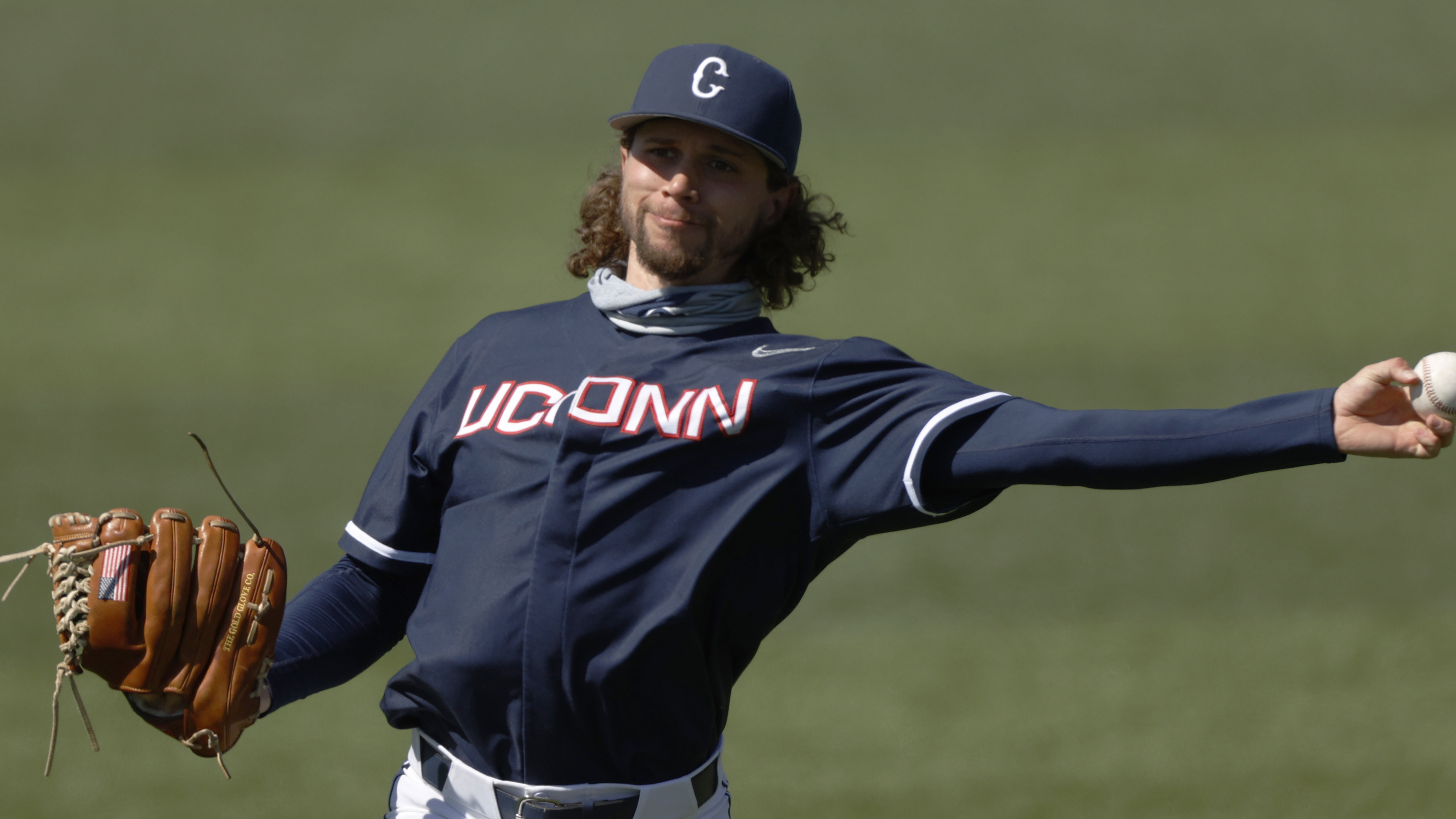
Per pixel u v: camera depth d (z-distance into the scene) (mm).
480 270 48219
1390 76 67500
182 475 33125
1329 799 20031
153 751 21812
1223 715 22531
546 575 9469
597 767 9742
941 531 30484
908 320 43688
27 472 33188
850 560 29188
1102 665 24375
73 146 60531
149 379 39406
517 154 59906
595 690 9484
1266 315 43312
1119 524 30594
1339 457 7953
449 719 9977
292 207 54250
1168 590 27438
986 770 21031
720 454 9500
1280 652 24703
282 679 10055
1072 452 8547
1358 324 42375
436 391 10555
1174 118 63625
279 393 38375
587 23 76438
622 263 11594
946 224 52406
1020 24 75500
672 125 10133
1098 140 61250
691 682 9586
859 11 77750
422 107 65500
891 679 24047
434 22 76188
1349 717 22391
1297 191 54781
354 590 10594
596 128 63000
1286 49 70938
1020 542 29828
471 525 9891
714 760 10133
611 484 9531
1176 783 20547
